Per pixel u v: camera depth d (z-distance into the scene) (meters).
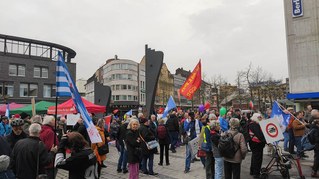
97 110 13.98
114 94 68.06
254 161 7.55
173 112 12.75
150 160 8.17
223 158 6.12
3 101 33.34
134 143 6.37
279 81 46.81
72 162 3.84
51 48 41.41
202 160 8.13
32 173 4.29
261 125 7.14
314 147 7.61
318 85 27.91
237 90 50.53
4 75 36.31
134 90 70.50
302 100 28.17
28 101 37.88
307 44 28.70
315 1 28.59
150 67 12.47
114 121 13.18
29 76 38.41
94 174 4.05
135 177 6.35
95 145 6.96
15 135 5.27
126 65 69.50
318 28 28.28
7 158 3.43
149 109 12.24
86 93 84.12
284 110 8.87
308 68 28.48
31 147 4.31
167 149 9.65
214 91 59.00
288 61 29.61
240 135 5.91
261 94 47.81
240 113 13.38
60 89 4.87
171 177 7.88
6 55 36.72
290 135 10.60
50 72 40.38
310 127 8.08
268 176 7.61
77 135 3.96
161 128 9.59
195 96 65.31
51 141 5.61
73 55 46.62
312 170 7.70
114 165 9.91
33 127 4.48
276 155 7.25
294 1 29.52
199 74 13.58
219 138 6.34
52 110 12.86
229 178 6.05
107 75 71.31
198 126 10.48
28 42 39.09
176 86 90.44
